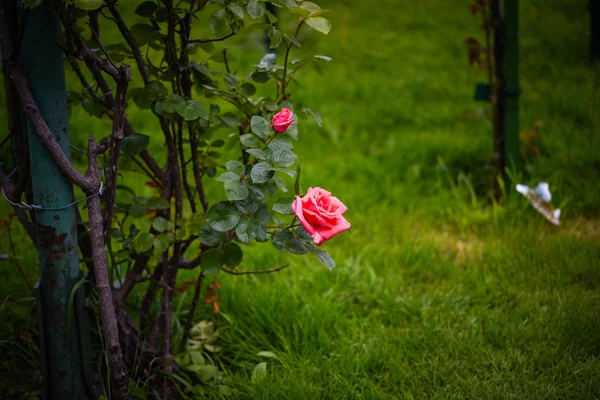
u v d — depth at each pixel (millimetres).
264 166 1983
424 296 3168
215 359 2725
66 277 2064
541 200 3977
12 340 2584
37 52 1931
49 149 1926
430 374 2584
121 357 2102
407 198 4277
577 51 7309
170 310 2426
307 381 2535
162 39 2215
